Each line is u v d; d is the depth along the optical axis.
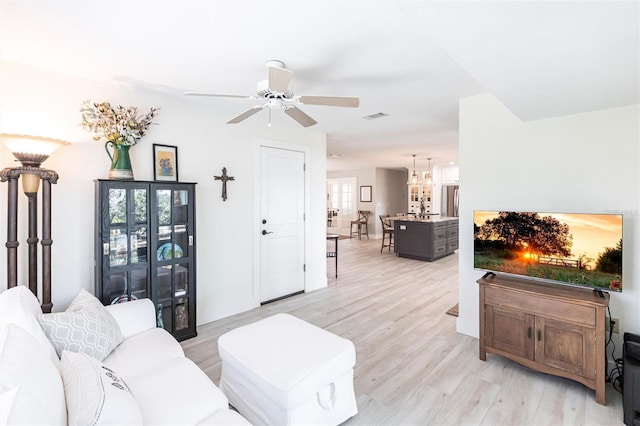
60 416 1.05
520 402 2.14
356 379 2.41
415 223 7.08
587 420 1.97
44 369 1.18
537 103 2.30
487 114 3.00
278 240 4.27
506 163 2.89
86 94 2.66
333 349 1.92
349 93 3.01
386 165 9.77
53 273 2.51
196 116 3.36
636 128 2.32
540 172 2.72
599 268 2.30
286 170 4.35
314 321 3.54
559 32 1.36
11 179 2.15
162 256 2.89
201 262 3.43
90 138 2.68
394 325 3.43
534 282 2.61
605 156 2.44
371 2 1.62
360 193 10.95
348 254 7.76
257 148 3.98
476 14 1.24
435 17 1.26
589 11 1.20
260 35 1.96
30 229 2.25
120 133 2.62
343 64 2.37
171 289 2.96
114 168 2.63
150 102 3.01
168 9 1.69
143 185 2.74
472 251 3.11
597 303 2.11
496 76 1.83
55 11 1.70
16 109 2.36
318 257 4.84
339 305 4.07
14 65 2.35
